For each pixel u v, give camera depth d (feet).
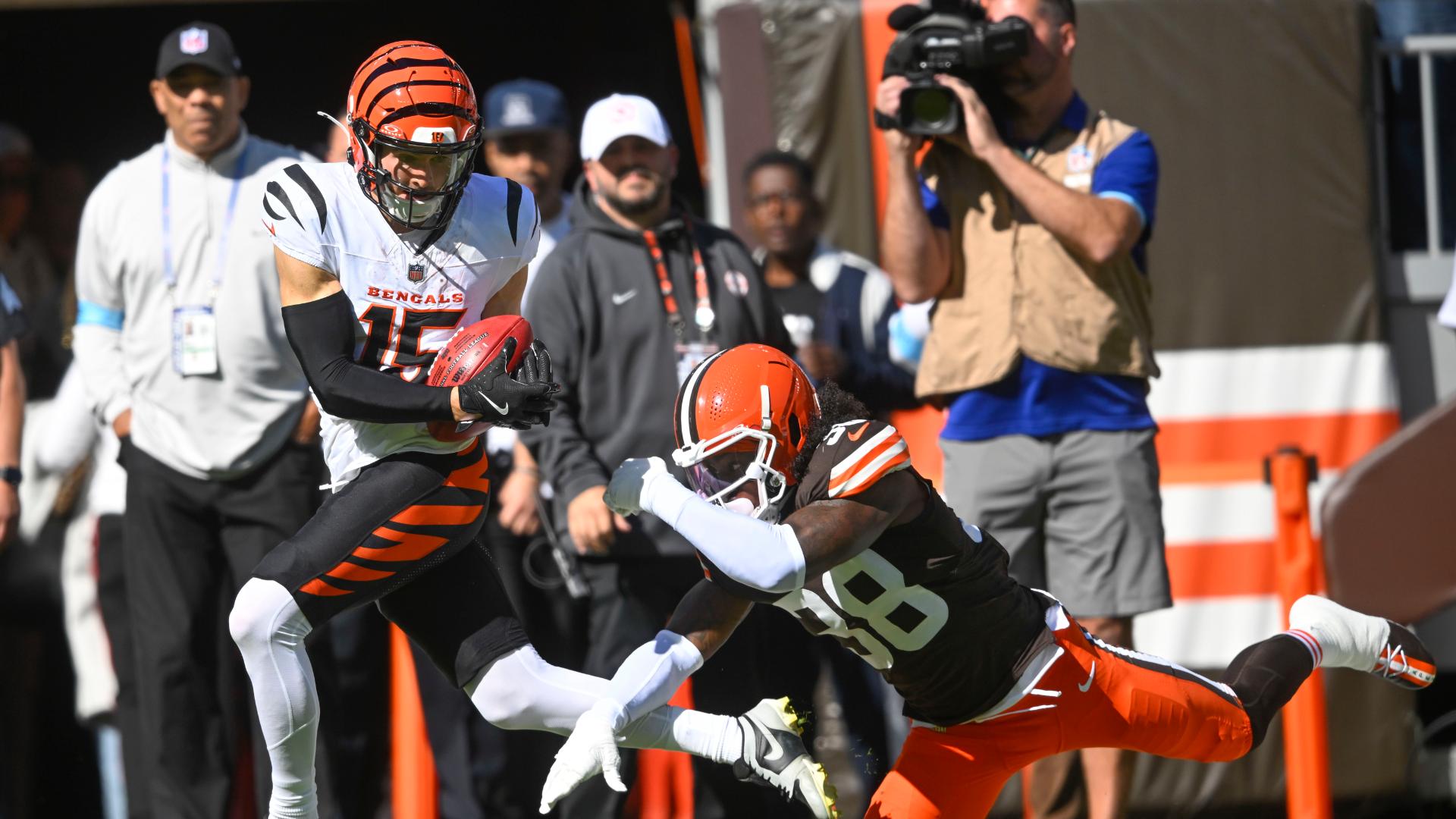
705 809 57.21
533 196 40.91
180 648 55.62
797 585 36.37
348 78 92.84
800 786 39.06
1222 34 65.51
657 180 55.88
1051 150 55.11
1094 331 53.26
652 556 54.19
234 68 56.49
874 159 66.39
